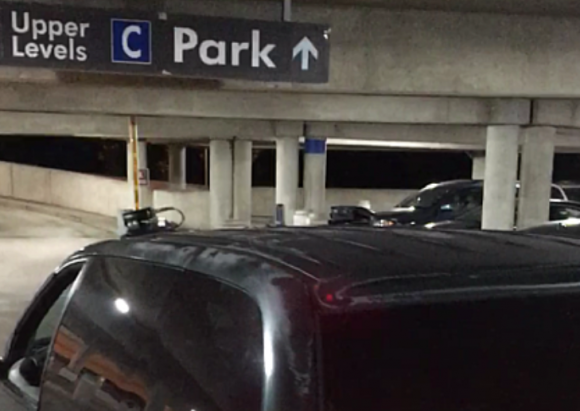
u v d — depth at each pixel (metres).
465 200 11.05
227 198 17.09
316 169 14.95
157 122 14.47
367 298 1.34
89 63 5.13
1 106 9.52
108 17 5.13
